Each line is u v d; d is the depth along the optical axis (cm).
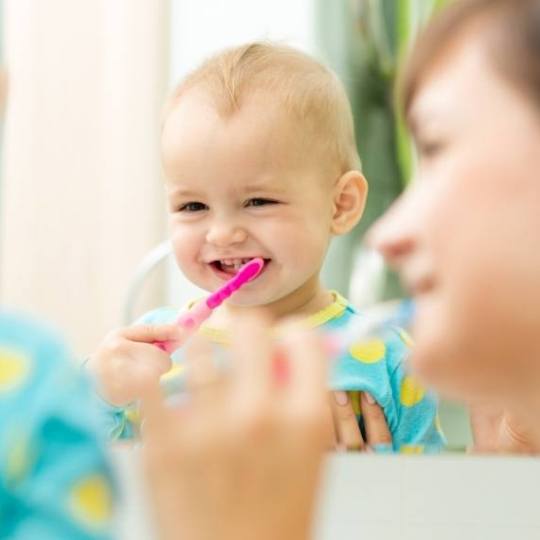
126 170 215
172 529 48
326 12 230
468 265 54
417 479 89
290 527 47
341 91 139
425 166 58
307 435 48
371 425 129
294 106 129
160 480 48
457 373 56
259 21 227
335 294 139
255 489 47
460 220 55
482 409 120
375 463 89
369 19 228
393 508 88
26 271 209
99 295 212
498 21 57
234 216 126
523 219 54
